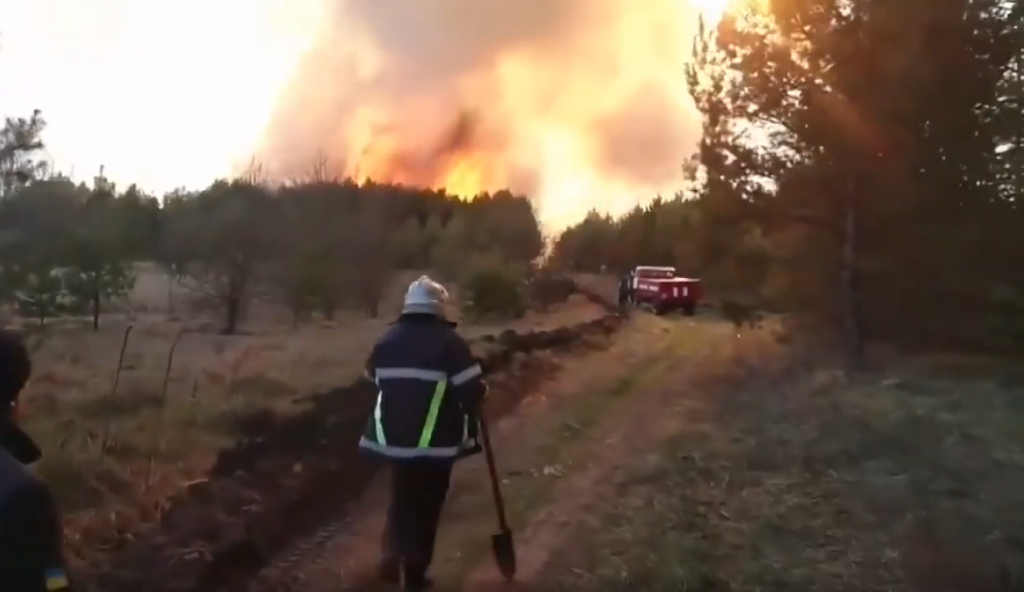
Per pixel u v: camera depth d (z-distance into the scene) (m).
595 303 42.03
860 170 17.23
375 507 8.16
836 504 8.05
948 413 12.16
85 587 5.33
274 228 23.34
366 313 25.92
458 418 5.79
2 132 13.55
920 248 17.64
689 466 9.35
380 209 27.17
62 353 13.67
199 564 5.97
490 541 7.21
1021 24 16.78
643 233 62.09
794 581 6.37
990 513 7.80
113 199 22.92
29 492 2.49
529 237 39.72
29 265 16.48
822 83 17.47
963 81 16.77
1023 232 17.19
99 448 7.62
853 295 17.58
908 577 6.48
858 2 16.84
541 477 9.16
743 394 13.85
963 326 18.31
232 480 7.57
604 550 6.96
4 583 2.44
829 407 12.41
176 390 10.53
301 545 7.02
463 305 29.05
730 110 18.58
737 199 18.62
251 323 22.91
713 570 6.54
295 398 10.48
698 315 38.66
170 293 23.88
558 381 16.30
